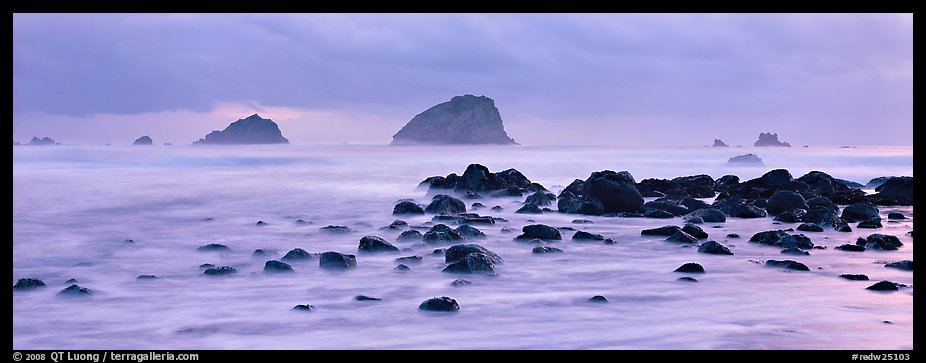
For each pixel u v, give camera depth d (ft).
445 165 212.23
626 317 28.37
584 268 39.81
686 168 229.45
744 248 47.24
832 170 216.54
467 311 29.43
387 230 57.98
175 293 33.35
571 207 72.69
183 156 225.76
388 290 33.83
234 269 38.11
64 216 69.41
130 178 134.41
